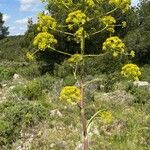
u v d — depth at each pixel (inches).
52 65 1202.0
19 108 629.0
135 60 1269.7
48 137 571.5
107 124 606.5
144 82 922.7
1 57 1931.6
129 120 630.5
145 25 1289.4
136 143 557.6
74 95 288.5
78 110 674.2
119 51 298.8
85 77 958.4
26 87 823.7
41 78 1040.2
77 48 1185.4
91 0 301.0
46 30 308.7
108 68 1014.4
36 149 551.2
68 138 569.0
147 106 721.6
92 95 758.5
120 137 577.6
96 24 552.4
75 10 308.2
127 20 1310.3
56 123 611.5
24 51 1691.7
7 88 953.5
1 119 611.2
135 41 1262.3
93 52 1162.6
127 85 843.4
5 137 570.3
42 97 814.5
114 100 757.3
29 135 582.2
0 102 734.5
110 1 308.3
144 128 592.1
